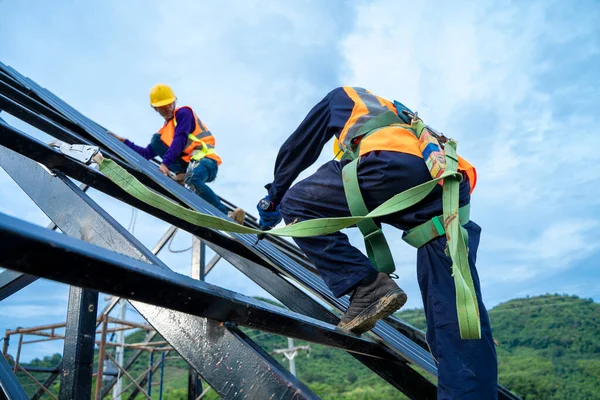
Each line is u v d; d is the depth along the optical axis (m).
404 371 2.41
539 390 38.38
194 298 1.28
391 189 1.93
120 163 2.88
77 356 1.84
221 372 1.39
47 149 2.00
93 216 1.71
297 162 2.49
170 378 40.00
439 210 1.89
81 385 1.83
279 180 2.56
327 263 2.08
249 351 1.37
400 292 1.96
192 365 1.44
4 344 7.05
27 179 2.02
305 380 44.62
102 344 6.75
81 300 1.91
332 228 1.68
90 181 2.30
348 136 2.08
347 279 2.04
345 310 2.29
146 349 8.33
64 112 3.33
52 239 0.95
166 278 1.18
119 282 1.09
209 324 1.45
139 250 1.52
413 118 2.08
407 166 1.91
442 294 1.78
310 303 2.58
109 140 3.13
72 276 1.00
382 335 2.23
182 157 5.08
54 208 1.87
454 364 1.69
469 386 1.65
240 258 2.78
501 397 2.83
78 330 1.87
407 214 1.93
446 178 1.76
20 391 1.53
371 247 2.05
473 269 1.90
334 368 47.41
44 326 7.00
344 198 2.08
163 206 1.58
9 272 2.65
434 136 2.04
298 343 29.67
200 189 4.89
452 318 1.73
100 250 1.06
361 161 1.98
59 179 1.91
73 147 2.04
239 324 1.49
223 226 1.62
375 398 39.94
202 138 5.09
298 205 2.18
